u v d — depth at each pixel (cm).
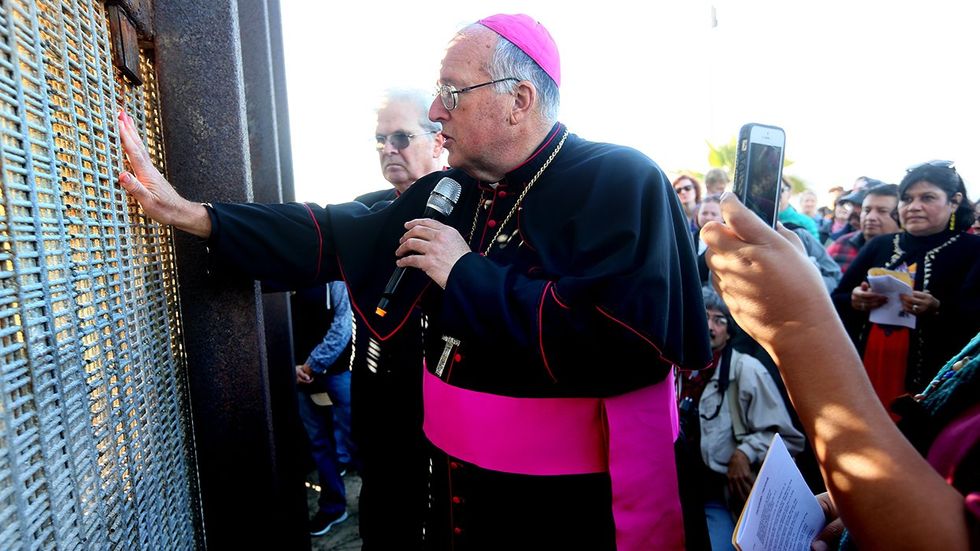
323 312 315
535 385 135
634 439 131
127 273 133
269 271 160
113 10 133
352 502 343
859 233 462
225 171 165
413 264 133
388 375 189
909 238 296
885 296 284
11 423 82
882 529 64
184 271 165
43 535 89
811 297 71
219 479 173
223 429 172
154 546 138
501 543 139
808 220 485
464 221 161
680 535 133
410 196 169
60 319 98
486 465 138
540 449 135
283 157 305
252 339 169
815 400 70
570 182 140
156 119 165
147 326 142
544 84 144
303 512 241
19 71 89
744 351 266
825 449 69
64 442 97
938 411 71
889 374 282
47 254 95
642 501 130
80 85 115
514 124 141
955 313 267
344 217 169
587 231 131
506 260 143
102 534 110
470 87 138
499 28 139
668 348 124
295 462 240
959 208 285
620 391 132
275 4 294
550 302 122
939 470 65
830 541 91
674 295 128
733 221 75
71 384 101
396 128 241
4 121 86
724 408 249
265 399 173
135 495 127
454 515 145
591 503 136
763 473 83
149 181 137
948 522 60
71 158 108
